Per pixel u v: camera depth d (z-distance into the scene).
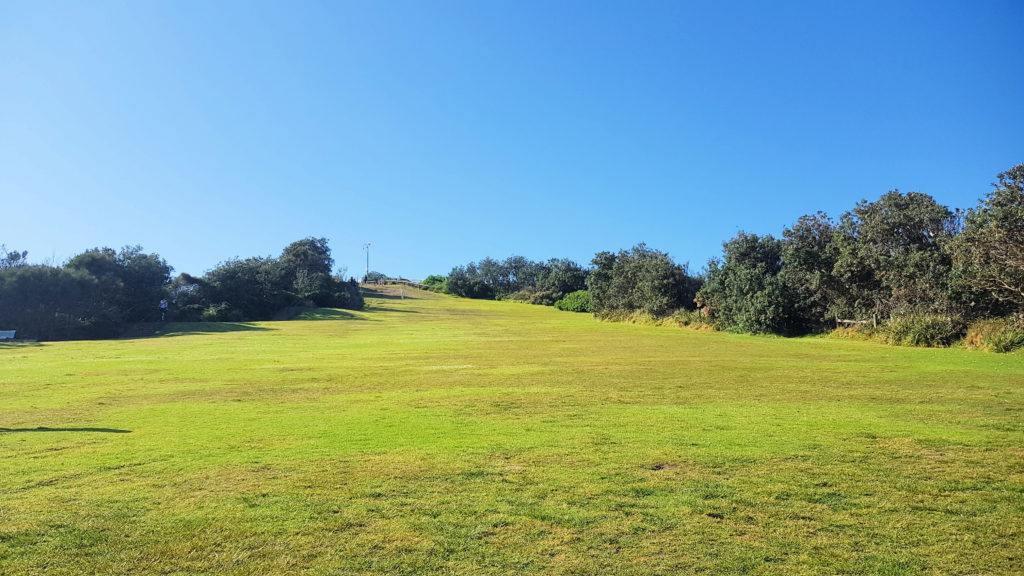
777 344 26.83
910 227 29.02
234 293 57.72
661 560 4.39
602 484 6.03
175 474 6.50
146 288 48.66
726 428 8.62
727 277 38.16
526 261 115.62
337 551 4.55
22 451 7.57
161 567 4.32
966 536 4.77
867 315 30.27
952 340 24.39
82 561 4.41
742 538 4.75
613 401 11.23
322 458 7.11
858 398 11.33
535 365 18.06
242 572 4.23
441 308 75.12
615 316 52.19
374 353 23.02
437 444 7.77
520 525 5.02
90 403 11.52
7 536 4.84
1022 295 22.25
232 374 16.17
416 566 4.32
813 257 33.12
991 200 22.83
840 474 6.33
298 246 86.62
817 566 4.29
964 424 8.80
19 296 38.53
